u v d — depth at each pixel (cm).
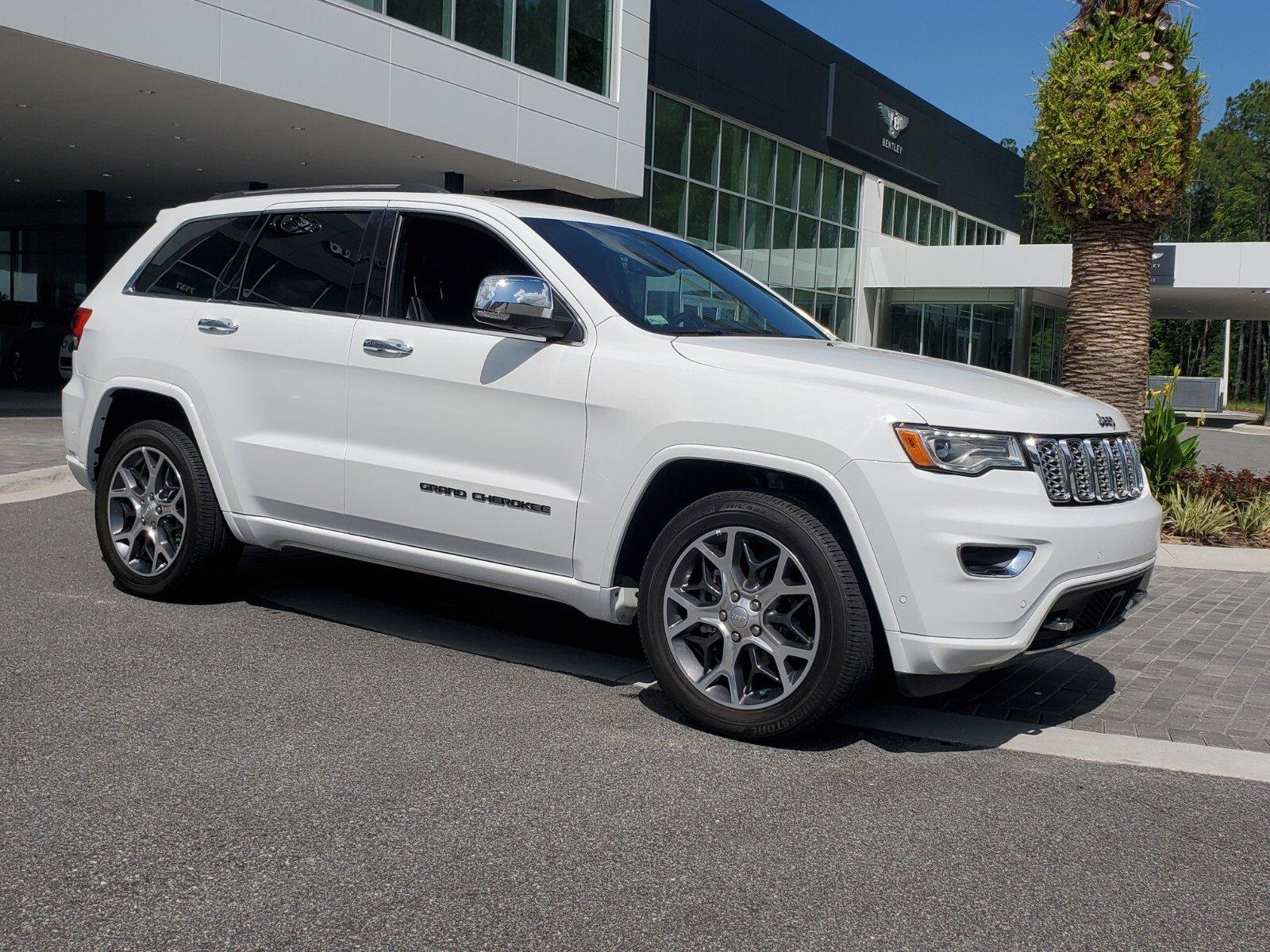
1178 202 1018
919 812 339
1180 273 3192
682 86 2489
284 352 493
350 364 475
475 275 467
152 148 2100
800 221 3102
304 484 489
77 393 568
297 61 1642
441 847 299
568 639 516
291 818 313
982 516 362
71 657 450
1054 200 1043
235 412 509
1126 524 401
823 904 277
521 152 2022
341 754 362
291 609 543
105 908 260
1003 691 479
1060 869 304
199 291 537
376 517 471
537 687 443
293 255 514
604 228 495
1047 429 386
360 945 249
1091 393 1033
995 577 365
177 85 1575
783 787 353
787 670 385
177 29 1495
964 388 397
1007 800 352
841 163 3247
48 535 699
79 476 571
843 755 387
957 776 372
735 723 392
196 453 525
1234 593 729
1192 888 296
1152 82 976
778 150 2956
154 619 513
